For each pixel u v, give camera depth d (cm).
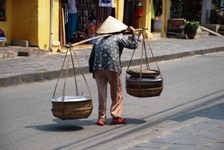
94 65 812
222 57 1903
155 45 2100
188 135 691
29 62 1471
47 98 1056
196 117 822
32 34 1686
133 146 638
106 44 805
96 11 1952
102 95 822
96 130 795
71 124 837
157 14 2447
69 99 786
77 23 1989
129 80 827
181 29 2522
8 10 1706
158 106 985
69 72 1367
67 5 1883
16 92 1124
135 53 1795
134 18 2248
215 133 702
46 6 1700
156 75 831
